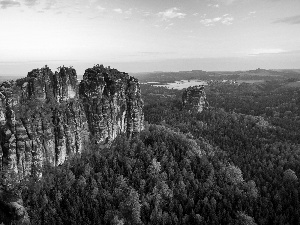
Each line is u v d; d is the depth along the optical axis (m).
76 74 172.25
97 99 167.00
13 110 134.38
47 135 141.62
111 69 195.25
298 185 156.50
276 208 134.75
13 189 125.44
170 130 198.38
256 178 157.38
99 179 136.50
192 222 123.75
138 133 184.12
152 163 146.25
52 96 157.38
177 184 139.12
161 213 123.50
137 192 131.88
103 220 118.81
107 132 168.75
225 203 133.12
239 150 196.38
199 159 161.38
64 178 136.12
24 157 131.50
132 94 185.25
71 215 118.88
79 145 156.00
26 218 117.81
